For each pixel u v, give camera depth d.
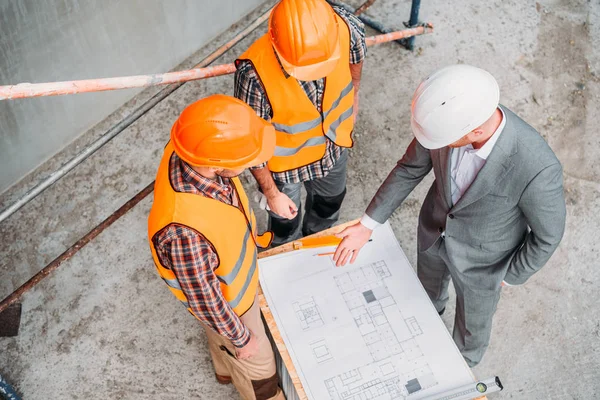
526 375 3.48
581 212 3.95
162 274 2.38
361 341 2.65
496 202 2.42
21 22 3.40
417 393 2.54
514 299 3.68
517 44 4.55
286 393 3.06
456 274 2.86
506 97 4.35
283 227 3.49
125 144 4.23
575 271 3.76
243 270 2.45
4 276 3.81
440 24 4.63
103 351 3.57
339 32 2.61
